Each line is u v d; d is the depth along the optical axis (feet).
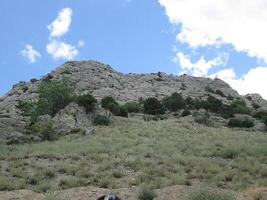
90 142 116.67
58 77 359.05
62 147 107.45
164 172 77.41
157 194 58.75
